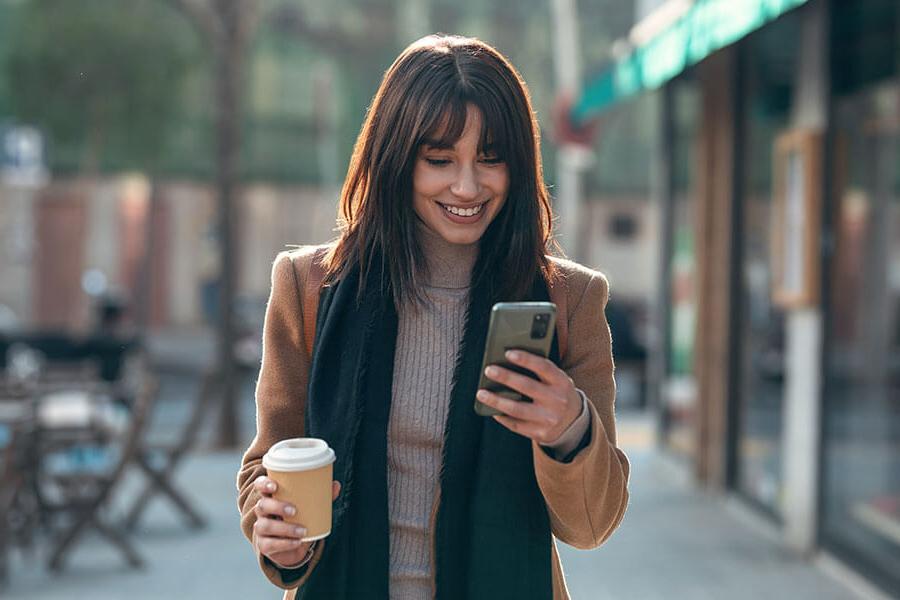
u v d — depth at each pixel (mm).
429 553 1815
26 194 28266
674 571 6199
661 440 9570
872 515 5762
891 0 5590
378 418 1811
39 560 6555
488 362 1630
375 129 1831
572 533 1813
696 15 5902
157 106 20328
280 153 30500
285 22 29734
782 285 6691
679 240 9305
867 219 5879
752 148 7637
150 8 20422
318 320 1884
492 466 1775
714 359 8258
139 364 9859
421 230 1875
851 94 6055
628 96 7898
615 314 15602
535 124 1839
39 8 19906
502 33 30391
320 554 1745
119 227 29188
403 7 30391
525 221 1820
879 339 5832
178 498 7438
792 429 6648
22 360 10750
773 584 5902
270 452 1689
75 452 6832
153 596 5789
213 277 29859
